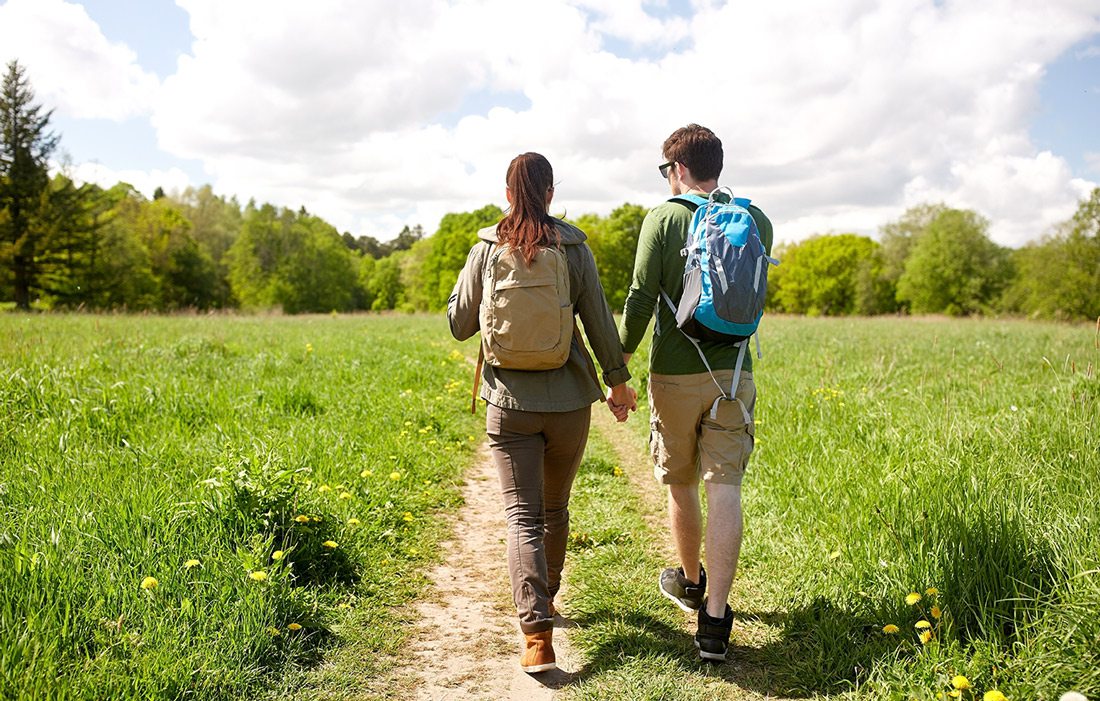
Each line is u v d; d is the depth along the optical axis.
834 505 3.78
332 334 15.34
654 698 2.47
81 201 43.78
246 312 33.31
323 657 2.67
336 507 3.89
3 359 7.01
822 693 2.47
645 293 2.81
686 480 2.97
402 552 3.77
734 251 2.65
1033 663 2.23
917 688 2.29
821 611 2.93
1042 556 2.74
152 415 5.26
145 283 53.22
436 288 63.06
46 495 3.34
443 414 6.84
